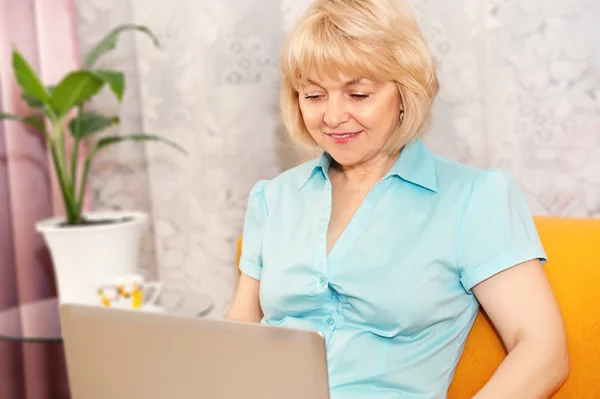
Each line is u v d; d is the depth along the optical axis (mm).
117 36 2033
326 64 1129
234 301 1400
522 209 1183
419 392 1160
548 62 1776
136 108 2262
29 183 2293
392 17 1146
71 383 1025
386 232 1194
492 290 1130
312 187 1337
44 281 2344
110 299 1727
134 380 963
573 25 1744
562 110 1781
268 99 2072
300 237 1278
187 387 922
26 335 1688
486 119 1846
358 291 1177
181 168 2236
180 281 2289
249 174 2121
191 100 2193
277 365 856
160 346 925
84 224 2037
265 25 2047
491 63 1822
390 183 1238
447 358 1190
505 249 1125
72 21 2238
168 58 2191
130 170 2297
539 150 1814
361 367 1174
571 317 1157
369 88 1154
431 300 1150
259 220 1391
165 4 2170
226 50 2082
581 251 1174
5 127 2264
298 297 1232
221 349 884
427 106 1206
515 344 1097
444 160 1263
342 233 1233
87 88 1966
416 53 1160
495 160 1853
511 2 1786
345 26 1125
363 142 1188
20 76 1921
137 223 2008
